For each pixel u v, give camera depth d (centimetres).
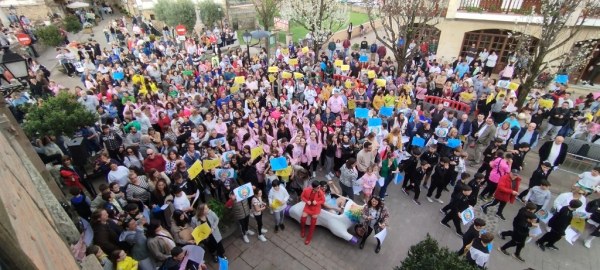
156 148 980
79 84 1838
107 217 619
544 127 1327
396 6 1424
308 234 819
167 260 570
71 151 903
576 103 1334
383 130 1106
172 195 755
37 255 155
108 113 1198
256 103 1256
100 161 901
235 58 1842
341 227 811
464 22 1930
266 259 775
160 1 2802
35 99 1280
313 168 1072
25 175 312
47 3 2984
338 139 1036
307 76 1661
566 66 1276
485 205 926
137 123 1068
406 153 1040
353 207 811
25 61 792
